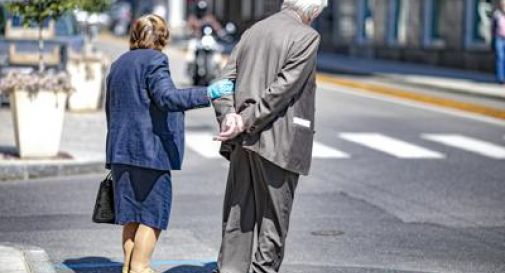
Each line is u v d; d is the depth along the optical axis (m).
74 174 22.61
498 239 16.67
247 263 12.09
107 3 34.84
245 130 11.43
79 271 13.93
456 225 17.75
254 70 11.59
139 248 12.27
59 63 33.81
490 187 21.83
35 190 20.78
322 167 24.30
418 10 62.56
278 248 11.93
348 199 20.12
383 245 16.06
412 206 19.47
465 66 57.19
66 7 25.12
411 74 53.47
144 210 12.19
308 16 11.91
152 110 12.06
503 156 26.73
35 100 22.73
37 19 25.11
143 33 12.30
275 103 11.33
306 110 11.64
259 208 11.93
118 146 12.11
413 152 27.12
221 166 24.42
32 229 17.03
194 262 14.64
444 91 45.81
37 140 22.92
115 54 64.56
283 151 11.51
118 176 12.21
